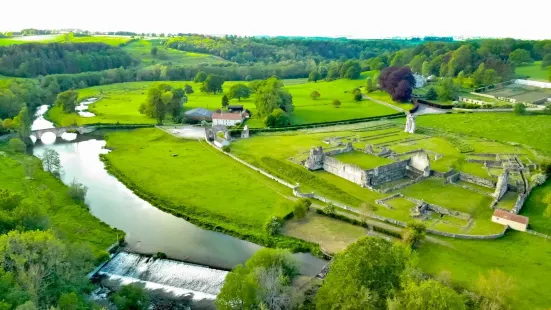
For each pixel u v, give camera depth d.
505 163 152.50
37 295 68.38
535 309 77.50
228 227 113.06
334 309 63.16
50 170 149.25
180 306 84.31
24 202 92.62
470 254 96.38
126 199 131.50
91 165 162.12
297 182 140.62
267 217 117.31
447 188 132.62
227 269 95.94
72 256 80.69
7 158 156.38
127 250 103.06
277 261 83.44
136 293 82.38
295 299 77.69
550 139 183.25
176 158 166.38
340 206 121.94
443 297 59.56
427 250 98.06
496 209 111.50
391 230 106.88
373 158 152.50
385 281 64.19
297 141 184.38
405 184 134.38
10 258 71.44
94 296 85.62
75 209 120.12
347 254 68.00
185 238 108.88
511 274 88.56
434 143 181.25
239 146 178.25
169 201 128.12
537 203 122.31
